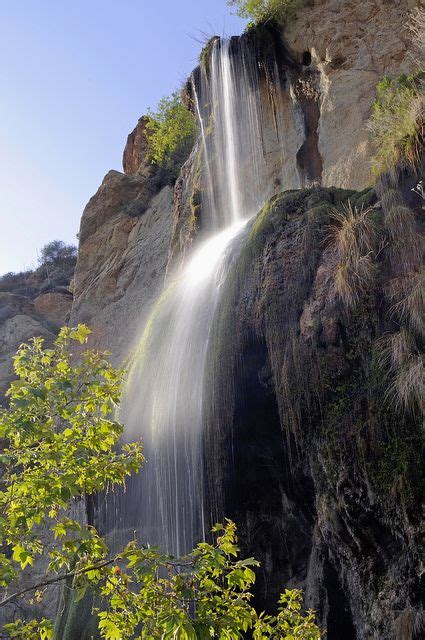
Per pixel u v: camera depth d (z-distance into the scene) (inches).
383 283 275.0
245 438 306.8
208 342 331.3
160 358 398.3
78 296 892.0
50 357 238.7
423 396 238.7
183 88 633.6
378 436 250.2
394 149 307.7
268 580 303.6
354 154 430.3
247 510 309.6
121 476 232.2
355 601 263.4
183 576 190.5
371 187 321.1
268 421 302.4
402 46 448.5
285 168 498.0
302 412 279.9
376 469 248.2
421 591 230.1
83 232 948.0
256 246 331.0
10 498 218.1
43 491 213.9
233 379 310.2
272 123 520.1
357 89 455.8
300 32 507.8
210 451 317.7
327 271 295.7
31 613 676.7
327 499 267.7
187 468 343.0
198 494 330.0
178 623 175.3
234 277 331.9
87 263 914.7
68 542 203.8
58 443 223.3
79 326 247.1
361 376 267.4
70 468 224.1
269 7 526.9
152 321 446.0
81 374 238.2
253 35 536.4
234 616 193.5
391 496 240.7
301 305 297.3
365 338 270.5
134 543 202.4
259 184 514.0
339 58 479.2
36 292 1526.8
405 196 292.5
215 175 552.7
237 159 538.3
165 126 988.6
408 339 254.5
